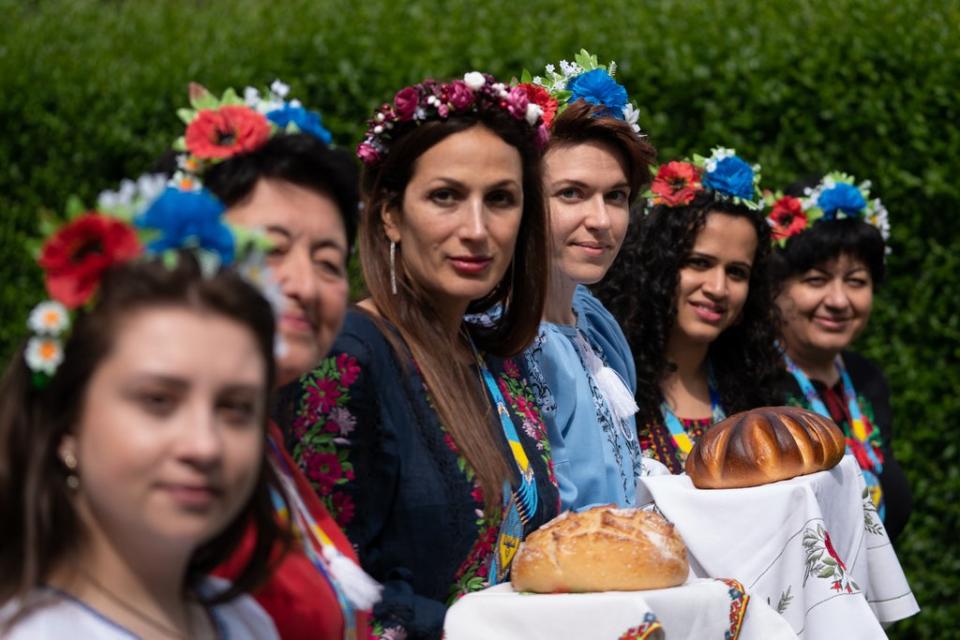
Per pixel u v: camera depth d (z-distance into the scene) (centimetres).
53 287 141
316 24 571
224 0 645
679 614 220
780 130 521
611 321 339
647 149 321
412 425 228
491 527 234
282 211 184
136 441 137
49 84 588
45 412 142
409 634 214
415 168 243
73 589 144
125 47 610
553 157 311
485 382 262
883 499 420
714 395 370
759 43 525
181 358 138
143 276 141
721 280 355
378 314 241
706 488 292
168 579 149
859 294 414
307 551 186
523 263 266
